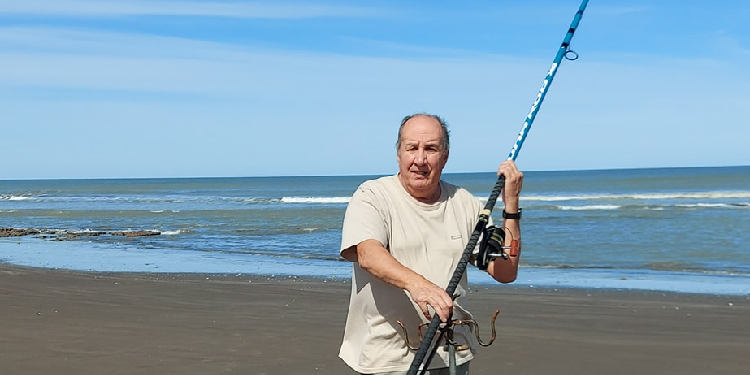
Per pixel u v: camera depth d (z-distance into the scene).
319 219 32.03
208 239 23.05
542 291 10.88
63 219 35.12
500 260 3.11
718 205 33.78
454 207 3.14
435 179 3.03
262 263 15.79
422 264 3.01
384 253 2.84
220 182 131.88
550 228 24.45
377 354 3.03
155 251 19.06
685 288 11.34
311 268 14.73
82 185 126.19
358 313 3.12
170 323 7.98
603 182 75.44
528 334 7.50
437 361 3.02
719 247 18.27
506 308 9.20
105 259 16.84
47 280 11.65
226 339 7.21
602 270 14.23
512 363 6.41
